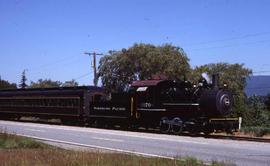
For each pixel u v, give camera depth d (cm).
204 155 1958
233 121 3256
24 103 5541
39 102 5266
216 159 1780
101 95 4612
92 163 1345
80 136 3053
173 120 3359
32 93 5388
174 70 5953
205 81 3331
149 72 5966
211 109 3162
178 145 2422
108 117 4128
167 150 2178
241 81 6644
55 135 3131
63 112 4834
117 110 4022
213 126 3164
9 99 5853
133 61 6094
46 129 3778
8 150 1869
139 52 6075
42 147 2144
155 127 3625
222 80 6238
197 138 2912
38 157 1511
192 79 5938
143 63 6003
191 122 3234
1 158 1480
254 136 3228
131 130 3788
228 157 1881
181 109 3350
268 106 5841
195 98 3256
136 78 6116
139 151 2128
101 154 1628
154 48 6103
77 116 4609
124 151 2086
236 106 4700
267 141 2681
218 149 2205
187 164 1383
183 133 3312
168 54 6025
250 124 4684
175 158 1534
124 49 6216
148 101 3684
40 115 5247
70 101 4741
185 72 6056
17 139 2295
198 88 3291
